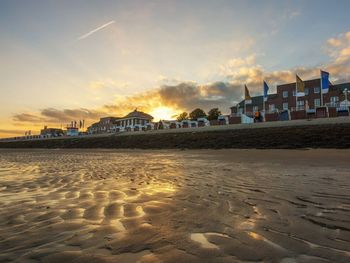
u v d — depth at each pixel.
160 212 3.53
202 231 2.76
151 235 2.68
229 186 5.30
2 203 4.23
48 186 5.88
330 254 2.15
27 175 7.98
